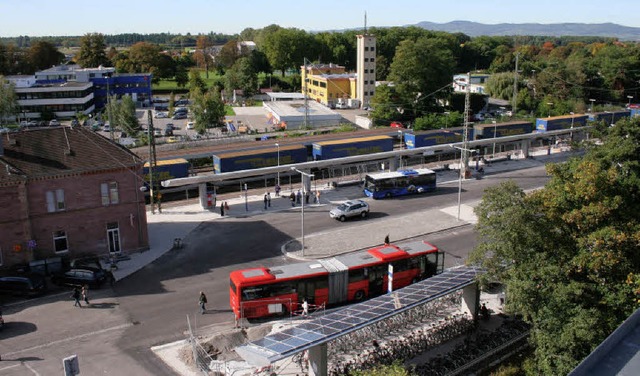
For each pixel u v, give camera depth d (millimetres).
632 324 14797
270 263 42219
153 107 145875
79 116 125750
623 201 28750
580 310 24562
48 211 41031
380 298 28953
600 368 13312
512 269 26984
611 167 30328
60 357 29078
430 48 121250
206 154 68625
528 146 80750
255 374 27078
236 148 71938
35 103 127250
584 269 27859
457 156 84688
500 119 111188
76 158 42156
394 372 22031
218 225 51406
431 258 38156
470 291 31891
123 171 43281
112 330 32000
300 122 112000
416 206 57531
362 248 45406
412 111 118375
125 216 43969
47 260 40406
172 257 43625
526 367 27391
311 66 160000
